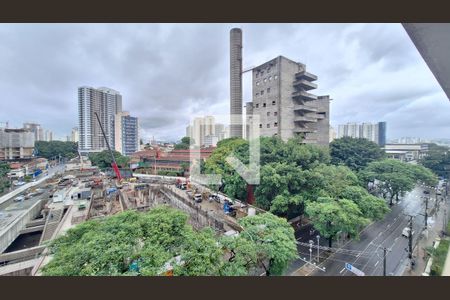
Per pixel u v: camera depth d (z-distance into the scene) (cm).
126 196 2961
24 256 1379
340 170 2219
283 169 1786
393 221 2206
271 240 1052
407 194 2980
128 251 743
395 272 1382
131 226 877
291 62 3228
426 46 509
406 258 1535
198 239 858
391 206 2638
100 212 2345
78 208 2308
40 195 2509
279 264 1057
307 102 3781
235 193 2169
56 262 736
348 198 1797
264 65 3344
